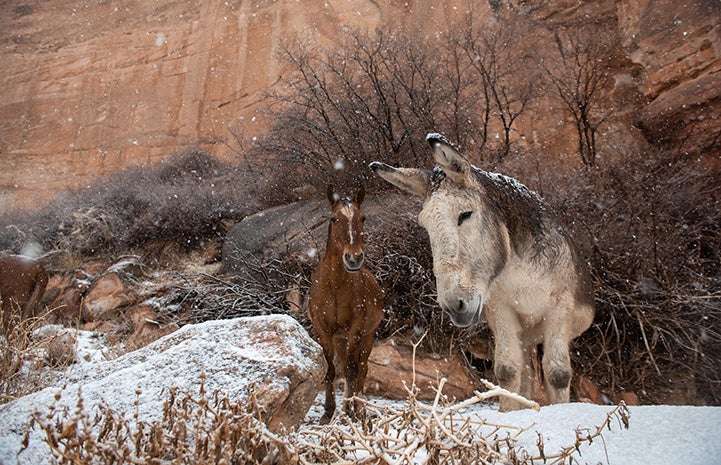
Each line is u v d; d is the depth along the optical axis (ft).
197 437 7.03
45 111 85.51
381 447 7.87
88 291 30.37
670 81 33.19
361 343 17.81
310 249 25.44
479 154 29.09
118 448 6.93
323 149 33.50
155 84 79.87
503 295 13.85
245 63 73.10
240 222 34.73
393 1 61.62
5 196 79.77
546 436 9.16
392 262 22.11
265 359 9.66
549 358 13.50
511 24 39.42
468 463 7.71
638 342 19.48
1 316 15.35
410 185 14.01
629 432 8.82
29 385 12.86
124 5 87.25
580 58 36.35
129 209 41.55
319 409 18.56
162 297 28.45
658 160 25.72
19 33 91.40
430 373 19.77
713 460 7.56
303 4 71.20
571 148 34.55
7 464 7.53
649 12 35.27
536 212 14.05
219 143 70.33
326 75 40.57
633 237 20.10
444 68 34.42
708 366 18.88
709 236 22.80
